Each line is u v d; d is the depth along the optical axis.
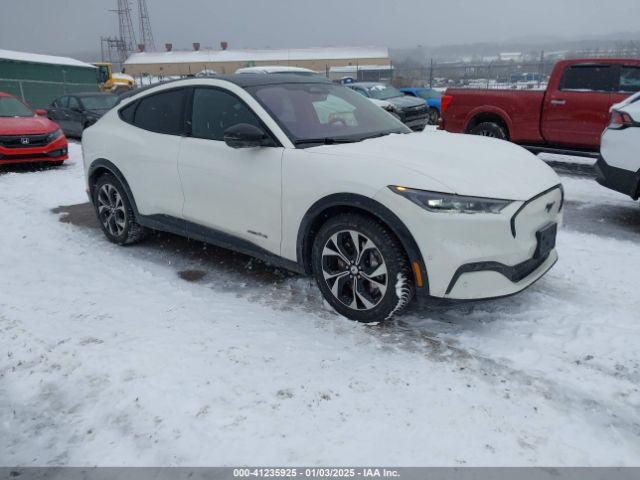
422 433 2.30
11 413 2.50
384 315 3.17
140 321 3.37
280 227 3.52
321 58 77.88
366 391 2.60
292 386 2.64
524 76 19.33
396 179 2.97
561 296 3.69
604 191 6.95
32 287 3.98
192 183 4.04
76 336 3.16
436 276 2.91
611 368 2.78
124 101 4.85
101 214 5.11
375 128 4.05
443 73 24.98
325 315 3.43
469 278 2.90
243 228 3.77
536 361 2.85
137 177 4.52
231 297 3.76
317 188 3.24
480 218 2.83
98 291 3.89
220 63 77.31
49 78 27.66
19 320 3.38
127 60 79.38
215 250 4.82
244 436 2.29
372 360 2.89
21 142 9.27
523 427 2.34
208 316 3.44
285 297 3.74
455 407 2.48
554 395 2.56
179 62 77.56
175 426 2.36
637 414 2.43
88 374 2.76
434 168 3.05
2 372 2.82
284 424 2.36
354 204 3.07
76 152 11.84
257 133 3.44
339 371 2.78
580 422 2.38
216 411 2.45
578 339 3.07
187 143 4.09
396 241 3.04
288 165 3.41
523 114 8.46
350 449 2.21
